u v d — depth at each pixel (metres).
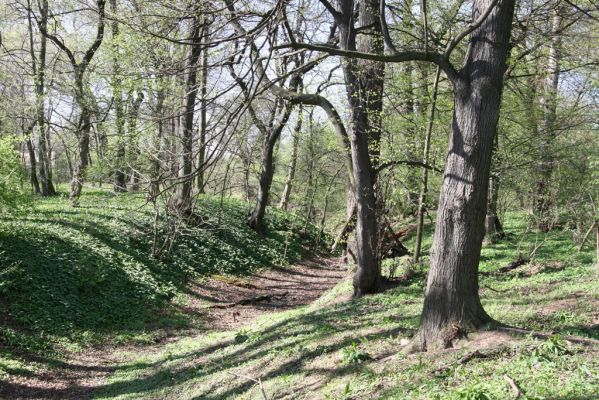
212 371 10.26
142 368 11.82
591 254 14.80
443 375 6.46
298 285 22.67
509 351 6.73
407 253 19.11
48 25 24.41
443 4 14.24
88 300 14.93
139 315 15.70
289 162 39.16
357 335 9.68
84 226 18.62
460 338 7.23
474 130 7.12
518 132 16.05
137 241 19.91
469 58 7.32
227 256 23.48
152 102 12.95
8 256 14.28
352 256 17.30
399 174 15.98
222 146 6.59
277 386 8.23
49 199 26.16
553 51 15.56
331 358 8.69
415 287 13.70
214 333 14.80
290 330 11.68
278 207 38.00
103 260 17.09
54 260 15.44
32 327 12.52
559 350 6.41
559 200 16.77
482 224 7.29
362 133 13.85
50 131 30.95
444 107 15.41
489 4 7.09
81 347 12.80
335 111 14.59
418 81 15.00
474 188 7.12
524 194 18.27
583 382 5.48
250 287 21.22
